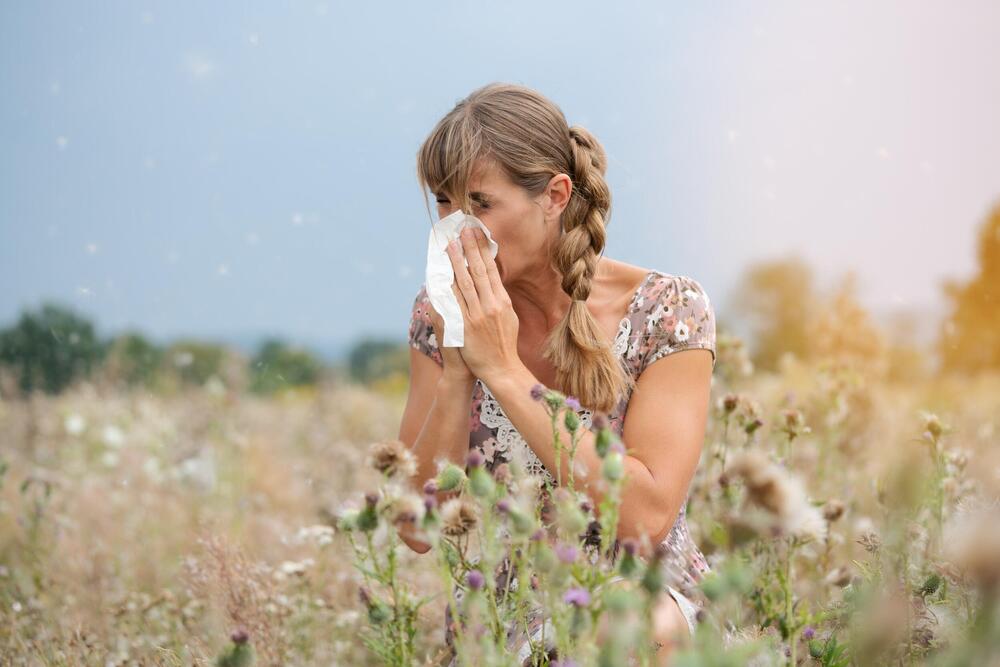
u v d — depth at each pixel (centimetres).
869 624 213
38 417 829
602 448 202
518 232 281
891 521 249
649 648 201
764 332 2170
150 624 386
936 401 715
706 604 257
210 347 1036
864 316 802
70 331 989
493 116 279
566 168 288
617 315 303
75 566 462
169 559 499
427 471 292
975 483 319
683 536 299
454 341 272
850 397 531
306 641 353
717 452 359
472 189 278
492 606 211
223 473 640
